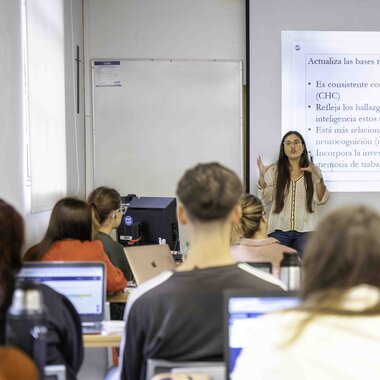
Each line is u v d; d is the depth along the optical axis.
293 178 4.86
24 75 3.35
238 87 5.22
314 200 4.85
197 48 5.22
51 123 3.95
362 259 0.90
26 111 3.37
